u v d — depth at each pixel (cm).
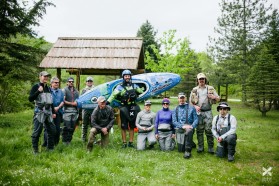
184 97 777
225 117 720
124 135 820
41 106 668
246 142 934
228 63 2712
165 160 686
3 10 1095
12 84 1312
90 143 727
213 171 600
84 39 1449
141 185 502
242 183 536
